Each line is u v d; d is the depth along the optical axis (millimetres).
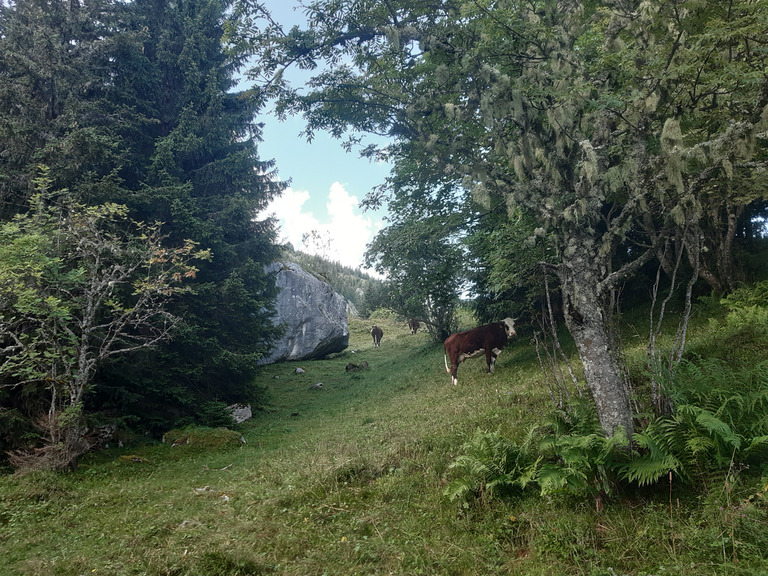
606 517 4590
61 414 9117
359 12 8039
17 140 11719
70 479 8789
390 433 9414
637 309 14141
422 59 8523
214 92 16906
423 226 12570
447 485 6039
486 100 5918
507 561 4395
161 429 13039
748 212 12984
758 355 7094
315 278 33000
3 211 11711
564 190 6008
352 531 5402
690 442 4586
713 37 5484
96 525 6414
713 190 6195
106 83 15430
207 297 15289
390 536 5121
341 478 7012
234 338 16641
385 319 53938
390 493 6164
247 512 6363
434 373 17688
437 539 4879
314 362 30500
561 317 16734
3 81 12273
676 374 5770
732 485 4363
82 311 10211
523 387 10406
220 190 17922
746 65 5785
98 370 11812
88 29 14625
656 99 5664
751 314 8672
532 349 15570
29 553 5594
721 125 6391
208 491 7707
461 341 14766
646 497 4871
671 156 5035
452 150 6352
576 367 10828
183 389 13430
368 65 9086
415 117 6820
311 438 11125
